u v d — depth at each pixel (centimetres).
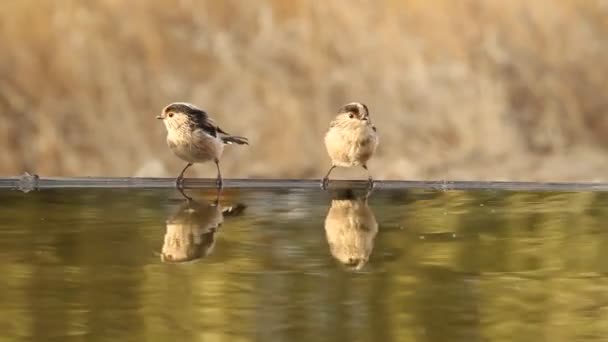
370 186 1012
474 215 843
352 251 686
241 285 591
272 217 833
